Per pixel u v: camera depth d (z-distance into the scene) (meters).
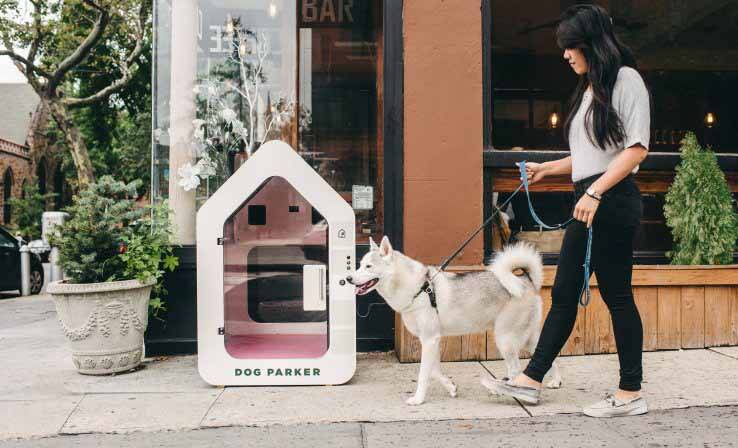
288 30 5.31
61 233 4.14
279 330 4.40
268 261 4.56
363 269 3.30
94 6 14.58
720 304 4.48
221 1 5.28
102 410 3.30
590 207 2.88
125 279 4.14
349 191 5.14
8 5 15.30
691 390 3.48
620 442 2.73
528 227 4.95
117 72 18.75
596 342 4.40
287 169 3.82
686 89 6.06
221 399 3.50
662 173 5.13
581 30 3.00
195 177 5.13
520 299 3.44
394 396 3.53
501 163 4.73
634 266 4.39
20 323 6.80
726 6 5.96
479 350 4.37
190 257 4.68
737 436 2.79
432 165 4.64
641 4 5.91
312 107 5.28
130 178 21.14
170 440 2.86
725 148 6.05
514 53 5.19
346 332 3.79
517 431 2.90
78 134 17.30
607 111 2.90
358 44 5.23
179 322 4.68
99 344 3.99
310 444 2.78
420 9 4.63
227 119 5.27
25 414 3.23
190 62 5.20
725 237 4.50
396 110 4.66
